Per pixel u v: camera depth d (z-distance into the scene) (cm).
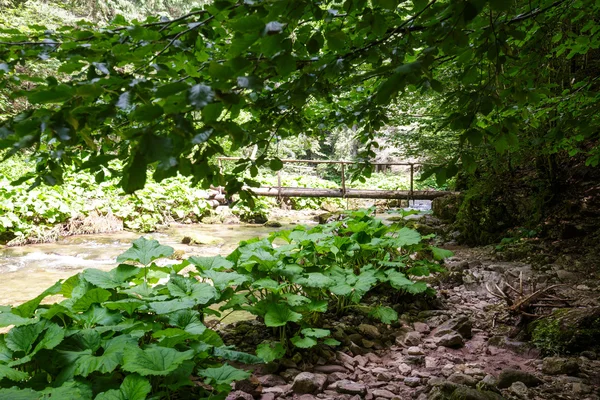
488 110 150
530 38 240
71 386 205
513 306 414
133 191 93
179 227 1159
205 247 884
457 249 734
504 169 779
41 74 989
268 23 106
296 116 231
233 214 1307
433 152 847
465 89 171
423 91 152
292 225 1227
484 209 771
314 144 1962
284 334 350
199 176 130
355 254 481
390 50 167
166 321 292
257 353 322
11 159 1180
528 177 802
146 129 95
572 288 482
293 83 160
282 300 355
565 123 249
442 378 307
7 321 252
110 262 751
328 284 368
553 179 731
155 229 1109
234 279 346
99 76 118
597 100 280
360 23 143
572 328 351
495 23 152
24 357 227
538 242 658
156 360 223
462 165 174
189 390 273
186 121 101
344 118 242
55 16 1455
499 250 674
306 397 288
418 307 459
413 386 305
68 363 229
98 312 283
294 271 380
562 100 299
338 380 313
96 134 172
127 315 296
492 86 152
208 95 96
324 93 193
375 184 1847
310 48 143
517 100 180
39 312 277
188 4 2005
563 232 652
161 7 1958
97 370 238
